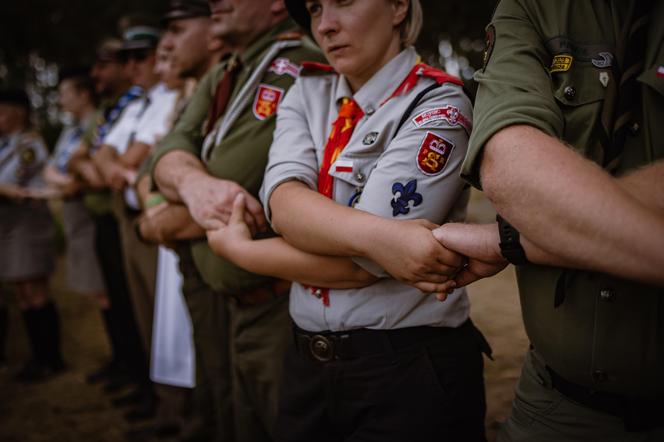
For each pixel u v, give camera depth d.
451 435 1.33
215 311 2.35
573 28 1.01
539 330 1.06
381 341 1.34
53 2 9.22
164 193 1.94
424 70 1.32
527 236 0.86
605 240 0.79
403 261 1.14
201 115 2.10
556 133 0.91
